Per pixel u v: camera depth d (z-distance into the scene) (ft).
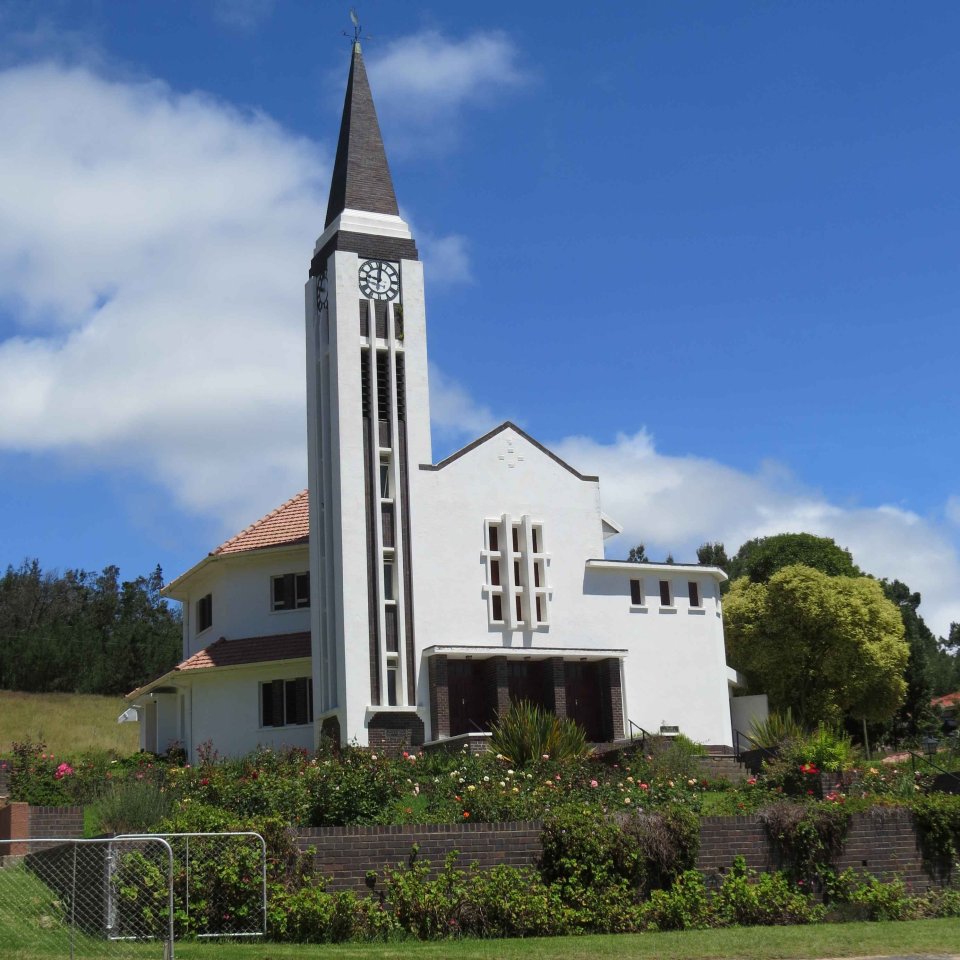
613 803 81.82
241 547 148.36
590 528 144.87
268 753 114.42
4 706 255.29
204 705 142.92
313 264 147.74
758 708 156.56
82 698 281.13
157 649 309.83
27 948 53.31
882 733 210.79
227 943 56.70
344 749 115.34
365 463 135.03
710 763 108.17
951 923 64.80
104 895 57.31
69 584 393.91
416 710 130.11
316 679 134.82
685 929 64.13
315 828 63.98
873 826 73.72
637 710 142.00
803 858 71.31
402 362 139.64
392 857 64.18
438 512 137.08
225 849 60.64
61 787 87.92
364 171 145.07
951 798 77.77
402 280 141.38
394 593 133.39
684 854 68.08
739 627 192.24
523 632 138.31
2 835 72.64
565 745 103.19
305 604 145.59
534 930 61.93
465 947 54.70
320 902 59.67
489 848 65.77
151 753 147.64
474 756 100.63
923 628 249.34
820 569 211.00
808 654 187.21
